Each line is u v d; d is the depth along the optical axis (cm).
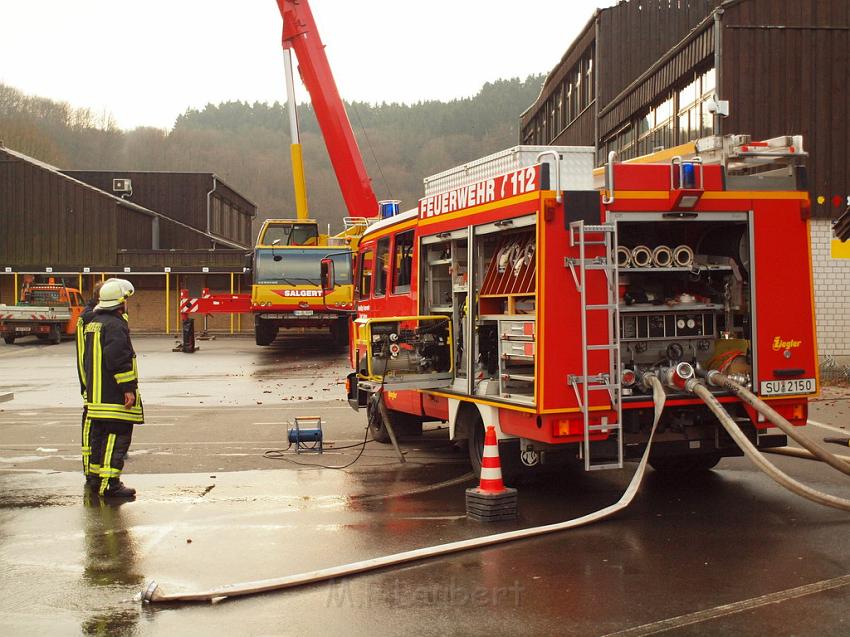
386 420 965
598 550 605
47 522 711
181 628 473
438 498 789
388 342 889
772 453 873
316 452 1039
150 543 646
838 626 453
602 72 2619
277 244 2622
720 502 745
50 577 566
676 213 711
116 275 4038
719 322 766
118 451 802
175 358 2542
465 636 454
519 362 733
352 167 2164
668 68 2025
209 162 10400
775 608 481
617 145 2552
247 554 615
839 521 673
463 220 820
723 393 720
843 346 1728
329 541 646
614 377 693
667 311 742
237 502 780
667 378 713
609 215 695
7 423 1302
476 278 806
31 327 3241
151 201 5266
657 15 2534
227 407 1475
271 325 2719
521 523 688
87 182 5225
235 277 4112
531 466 787
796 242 744
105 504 775
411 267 980
